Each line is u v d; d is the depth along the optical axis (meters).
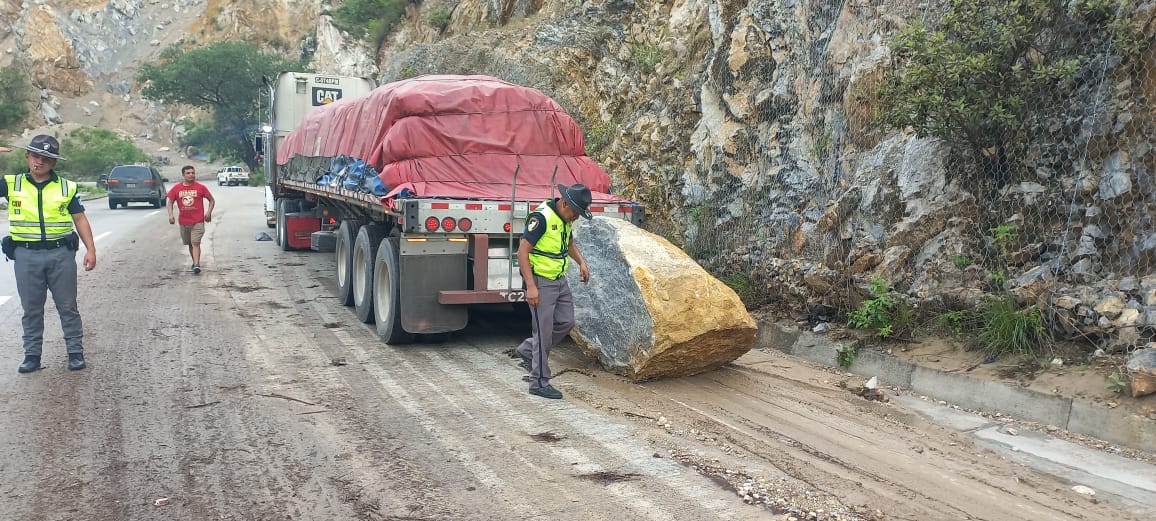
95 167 76.31
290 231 13.84
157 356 6.73
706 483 4.15
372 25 37.62
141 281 10.87
